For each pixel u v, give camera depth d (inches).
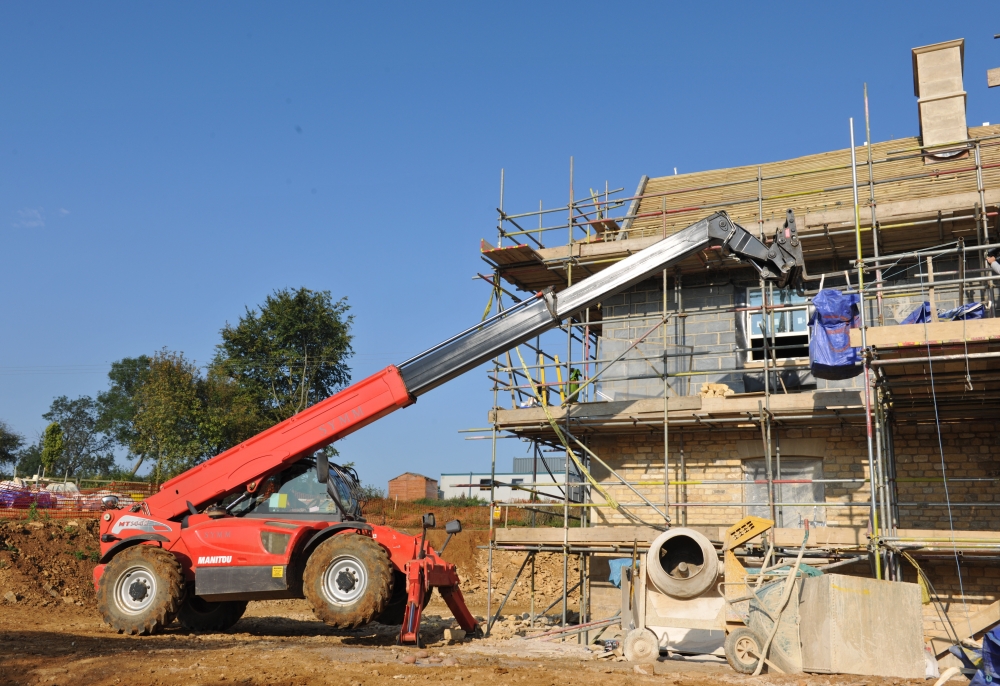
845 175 698.2
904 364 478.0
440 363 498.0
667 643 416.2
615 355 677.9
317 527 478.0
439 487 2170.3
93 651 375.2
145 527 490.9
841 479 572.4
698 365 649.6
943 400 547.5
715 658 405.4
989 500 562.3
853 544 537.0
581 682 333.1
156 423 1515.7
